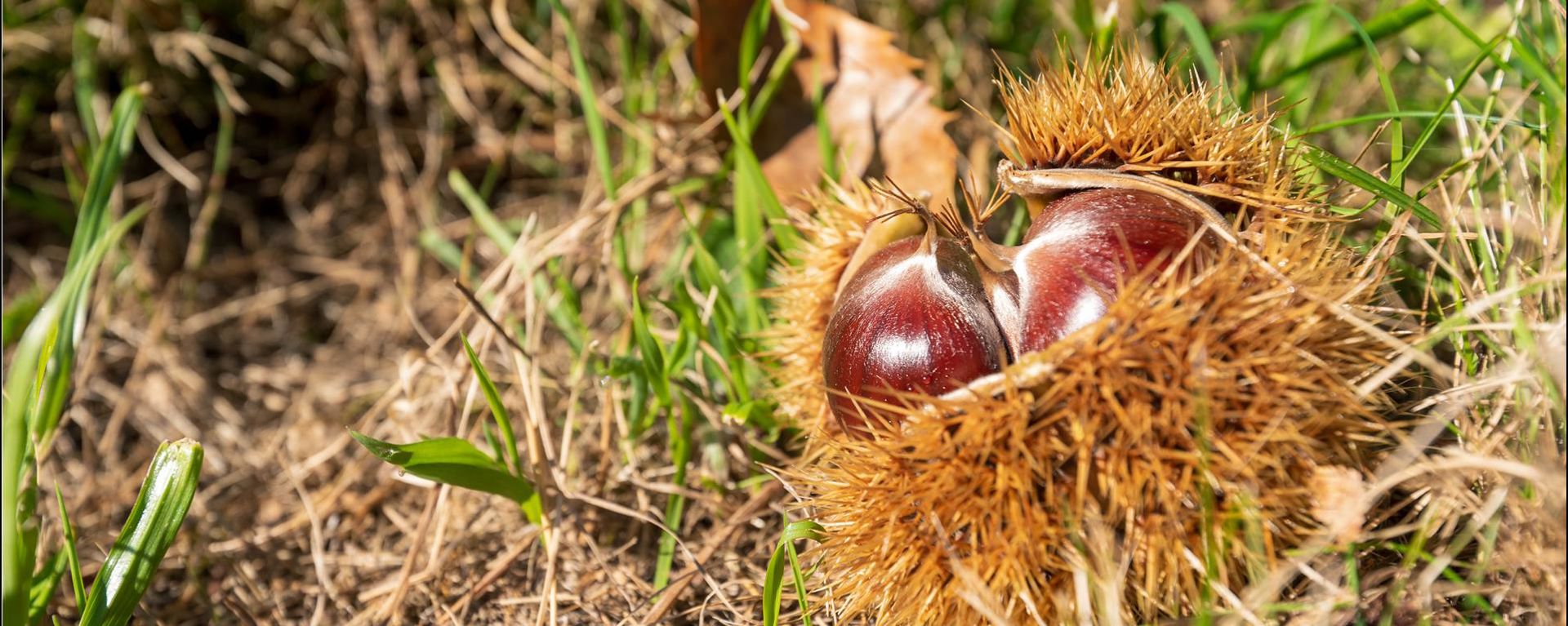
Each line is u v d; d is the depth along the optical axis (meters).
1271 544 0.32
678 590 0.37
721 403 0.41
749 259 0.42
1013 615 0.33
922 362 0.34
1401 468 0.33
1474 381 0.34
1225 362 0.32
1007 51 0.49
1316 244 0.33
